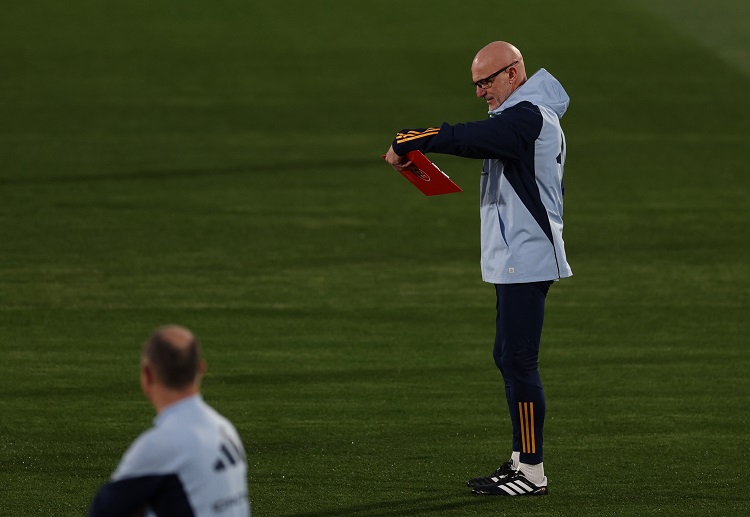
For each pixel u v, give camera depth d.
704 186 48.41
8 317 32.59
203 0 82.25
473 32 75.81
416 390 27.83
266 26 76.50
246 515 13.17
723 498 21.94
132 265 37.53
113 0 81.75
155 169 49.62
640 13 80.50
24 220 42.09
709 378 28.80
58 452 23.89
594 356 30.33
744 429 25.56
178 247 39.53
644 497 21.97
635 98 62.91
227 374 28.67
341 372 28.95
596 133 56.81
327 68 67.94
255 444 24.45
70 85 63.56
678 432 25.36
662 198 46.59
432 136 20.78
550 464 23.62
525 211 21.27
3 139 53.72
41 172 48.66
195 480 12.51
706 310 34.16
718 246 40.62
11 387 27.58
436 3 82.19
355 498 21.84
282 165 50.75
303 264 38.09
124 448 24.17
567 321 33.12
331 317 33.16
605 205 45.56
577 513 21.23
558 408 26.78
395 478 22.81
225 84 64.62
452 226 42.72
